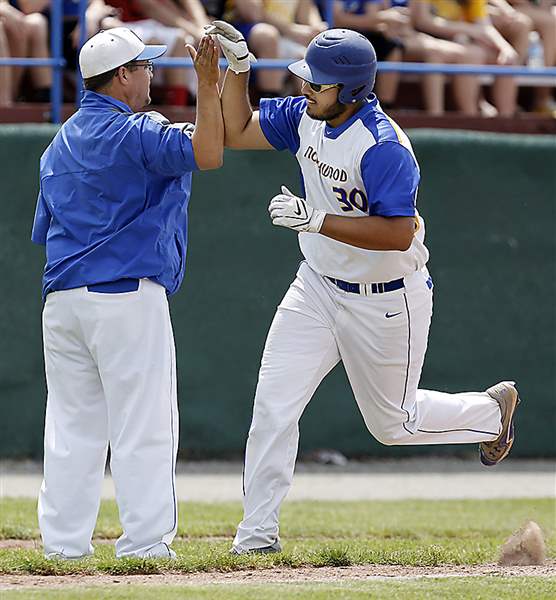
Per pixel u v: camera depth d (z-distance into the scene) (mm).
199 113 17469
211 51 17156
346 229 17750
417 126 40094
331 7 38344
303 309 19938
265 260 38156
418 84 42312
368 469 37844
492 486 34969
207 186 37938
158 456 18078
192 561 17984
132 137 17734
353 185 18516
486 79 42719
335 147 18531
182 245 18891
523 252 39281
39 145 37125
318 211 17828
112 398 18125
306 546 21594
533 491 34062
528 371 39438
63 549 18406
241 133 19828
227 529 25438
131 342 18016
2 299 37281
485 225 39094
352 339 19812
